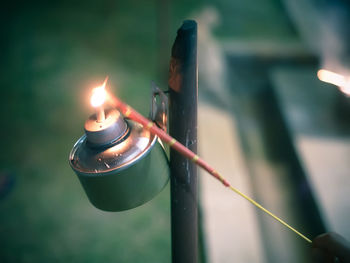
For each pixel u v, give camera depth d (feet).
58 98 6.04
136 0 9.04
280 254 3.92
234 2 9.50
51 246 3.93
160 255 3.77
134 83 6.30
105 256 3.80
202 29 6.10
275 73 6.70
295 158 4.79
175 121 1.26
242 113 6.51
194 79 1.22
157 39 7.56
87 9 8.60
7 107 5.91
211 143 4.91
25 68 6.73
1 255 3.86
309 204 4.16
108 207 1.29
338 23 8.44
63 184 4.64
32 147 5.18
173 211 1.37
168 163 1.34
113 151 1.23
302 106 5.65
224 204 4.01
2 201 4.43
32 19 8.15
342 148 4.68
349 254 1.26
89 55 7.07
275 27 8.52
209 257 3.48
